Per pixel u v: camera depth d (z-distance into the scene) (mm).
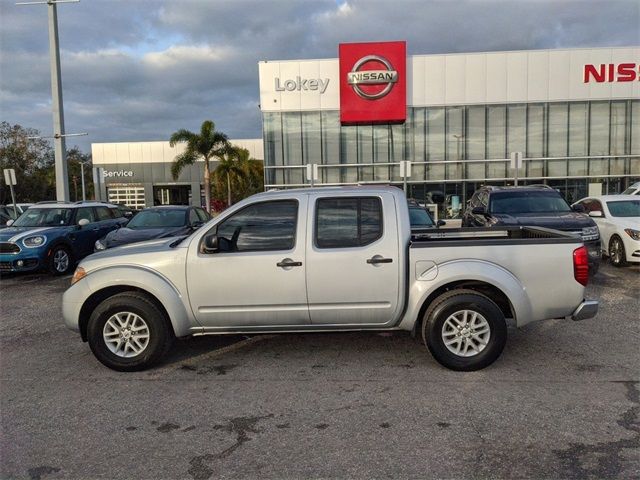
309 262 5074
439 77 28141
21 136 42719
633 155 27797
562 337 6160
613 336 6180
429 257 5047
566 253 5027
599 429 3830
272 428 3959
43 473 3395
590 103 27719
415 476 3260
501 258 5031
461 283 5160
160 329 5207
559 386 4652
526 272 5031
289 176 29109
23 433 3961
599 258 9633
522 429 3850
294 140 28922
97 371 5320
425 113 28422
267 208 5215
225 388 4777
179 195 53031
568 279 5027
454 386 4695
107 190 51531
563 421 3967
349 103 27922
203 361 5539
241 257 5109
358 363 5367
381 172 28844
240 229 5211
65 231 12227
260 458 3520
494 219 10211
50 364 5590
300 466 3406
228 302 5152
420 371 5094
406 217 5164
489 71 27953
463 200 28641
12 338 6695
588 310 5062
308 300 5113
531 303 5043
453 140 28438
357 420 4059
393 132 28625
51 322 7547
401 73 27656
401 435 3795
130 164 51188
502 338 5000
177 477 3311
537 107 27969
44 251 11500
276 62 28547
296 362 5441
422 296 5039
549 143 28062
